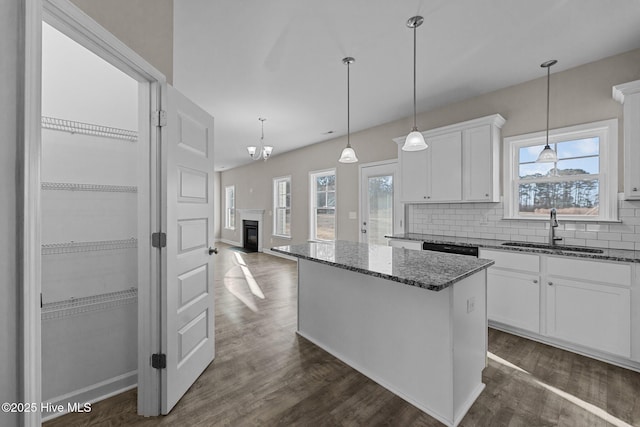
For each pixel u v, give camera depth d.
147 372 1.68
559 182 2.96
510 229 3.21
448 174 3.44
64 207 1.74
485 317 2.01
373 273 1.67
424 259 2.05
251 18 2.11
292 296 3.94
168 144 1.68
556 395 1.86
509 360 2.28
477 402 1.79
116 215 1.90
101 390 1.84
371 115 4.22
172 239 1.73
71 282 1.75
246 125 4.71
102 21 1.32
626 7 2.00
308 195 6.20
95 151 1.84
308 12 2.06
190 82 3.16
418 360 1.78
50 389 1.69
